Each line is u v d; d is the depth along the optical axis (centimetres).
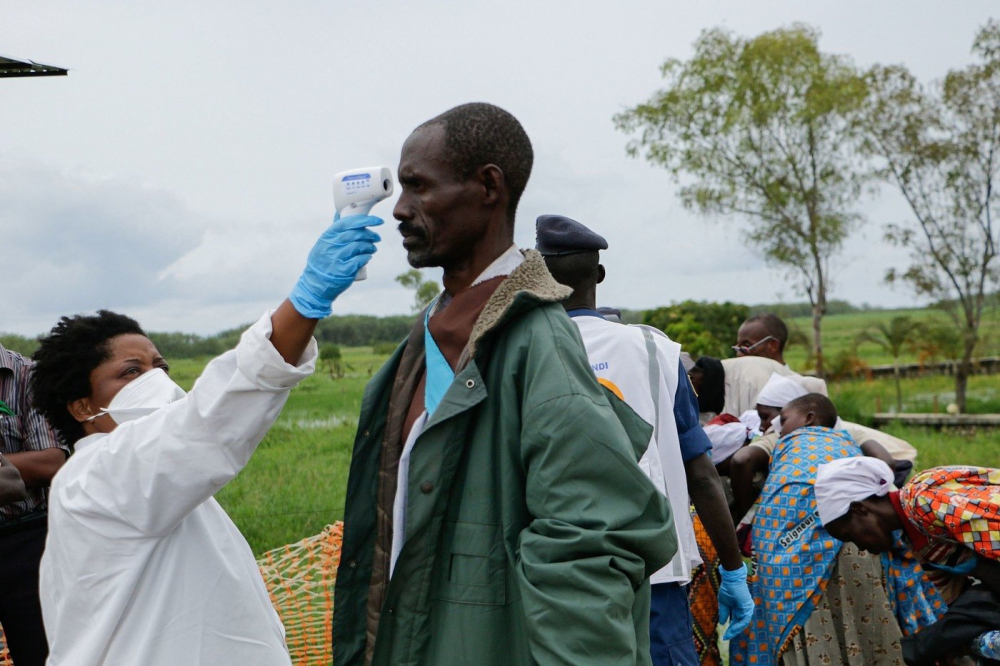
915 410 2033
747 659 415
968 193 1925
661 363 323
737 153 1991
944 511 301
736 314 1845
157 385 229
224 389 195
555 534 180
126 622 205
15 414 366
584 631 174
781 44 1906
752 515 443
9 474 313
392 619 205
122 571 204
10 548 353
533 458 188
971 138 1911
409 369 221
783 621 400
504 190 210
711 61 1964
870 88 1927
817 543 397
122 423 225
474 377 198
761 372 603
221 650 211
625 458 184
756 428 516
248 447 201
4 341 507
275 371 194
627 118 2027
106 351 230
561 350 193
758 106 1917
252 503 668
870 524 347
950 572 322
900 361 3259
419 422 209
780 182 1952
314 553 430
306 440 823
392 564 212
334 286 194
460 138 203
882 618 395
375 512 220
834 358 2292
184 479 197
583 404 185
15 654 356
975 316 1977
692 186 2019
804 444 419
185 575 211
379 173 200
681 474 318
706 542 410
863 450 480
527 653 192
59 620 211
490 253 212
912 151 1909
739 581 362
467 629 195
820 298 2038
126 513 201
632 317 1891
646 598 194
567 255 333
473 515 199
